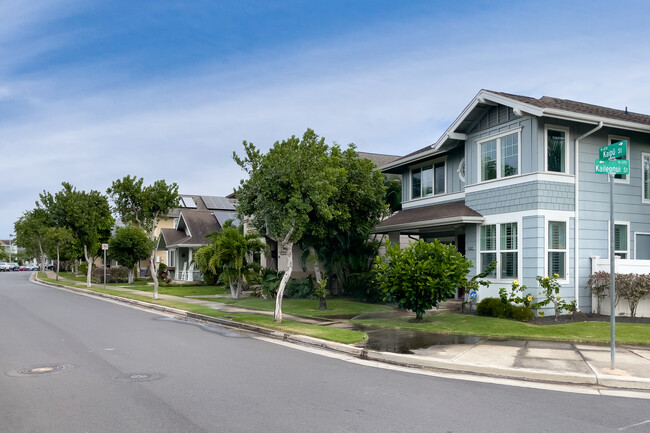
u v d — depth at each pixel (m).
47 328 14.09
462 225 18.00
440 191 20.73
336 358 10.12
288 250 14.70
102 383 7.89
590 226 15.85
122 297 24.45
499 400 7.04
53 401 6.91
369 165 19.75
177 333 13.43
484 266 17.05
